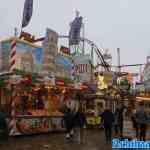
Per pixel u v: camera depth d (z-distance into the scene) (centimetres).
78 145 1631
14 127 1830
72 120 1812
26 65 1969
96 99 2734
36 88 2030
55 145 1606
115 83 3162
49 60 2106
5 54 1920
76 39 3278
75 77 2545
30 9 2342
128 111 2877
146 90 3600
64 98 2339
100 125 2620
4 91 1884
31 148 1484
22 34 2094
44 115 2069
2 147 1489
